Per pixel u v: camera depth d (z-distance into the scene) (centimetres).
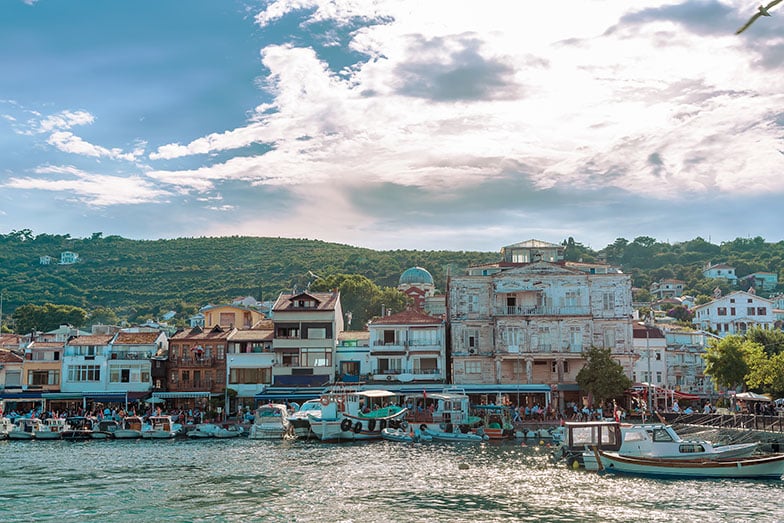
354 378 10700
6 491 4888
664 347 12675
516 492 4797
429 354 10906
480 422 8656
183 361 11225
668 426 5944
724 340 10194
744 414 7819
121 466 6056
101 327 12712
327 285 18800
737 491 4838
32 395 10725
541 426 8938
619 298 10881
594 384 9719
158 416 8944
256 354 11081
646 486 5028
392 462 6225
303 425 8531
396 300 18212
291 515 4138
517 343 10669
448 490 4866
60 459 6569
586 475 5497
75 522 4000
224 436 8788
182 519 4059
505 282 10906
